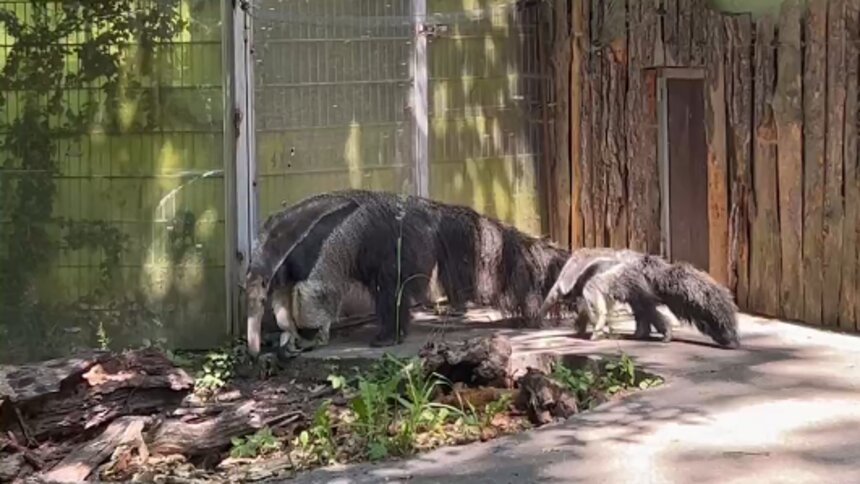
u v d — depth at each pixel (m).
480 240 9.62
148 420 7.81
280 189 9.80
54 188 9.51
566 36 10.67
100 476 7.51
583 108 10.58
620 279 9.26
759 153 9.64
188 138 9.48
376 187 10.17
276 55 9.71
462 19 10.53
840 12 9.12
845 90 9.12
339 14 9.95
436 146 10.48
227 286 9.52
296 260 9.23
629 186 10.34
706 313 8.99
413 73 10.25
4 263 9.52
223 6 9.41
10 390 7.79
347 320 9.95
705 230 10.17
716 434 7.50
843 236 9.20
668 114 10.22
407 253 9.43
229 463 7.63
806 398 7.96
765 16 9.56
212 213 9.52
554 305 9.55
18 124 9.47
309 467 7.44
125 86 9.46
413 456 7.46
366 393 7.86
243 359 9.20
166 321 9.55
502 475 7.16
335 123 9.98
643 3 10.20
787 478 7.02
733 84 9.76
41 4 9.41
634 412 7.84
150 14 9.42
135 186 9.51
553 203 10.88
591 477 7.10
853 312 9.19
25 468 7.62
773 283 9.62
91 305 9.55
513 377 8.42
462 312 10.22
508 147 10.81
